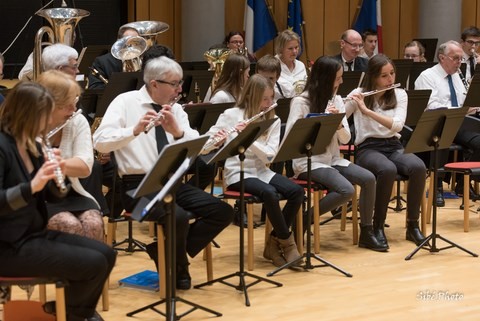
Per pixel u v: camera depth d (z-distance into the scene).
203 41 11.79
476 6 13.34
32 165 4.29
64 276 4.22
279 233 6.09
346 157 8.65
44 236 4.32
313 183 6.48
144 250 6.52
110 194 6.18
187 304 5.19
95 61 8.55
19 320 4.39
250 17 12.52
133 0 12.22
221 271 6.08
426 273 6.06
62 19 8.48
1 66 6.76
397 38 13.69
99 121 6.94
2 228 4.12
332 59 6.41
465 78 9.45
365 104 7.01
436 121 6.32
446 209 8.17
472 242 6.94
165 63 5.42
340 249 6.71
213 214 5.49
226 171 6.21
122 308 5.26
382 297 5.50
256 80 6.01
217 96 7.16
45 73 4.70
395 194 8.65
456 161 8.94
